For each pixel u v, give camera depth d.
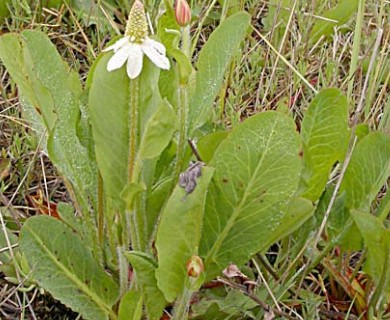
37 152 0.36
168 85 0.27
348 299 0.32
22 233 0.25
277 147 0.25
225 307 0.28
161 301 0.26
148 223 0.27
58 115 0.26
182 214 0.24
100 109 0.24
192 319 0.28
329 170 0.29
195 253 0.25
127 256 0.25
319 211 0.31
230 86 0.42
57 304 0.30
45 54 0.26
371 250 0.28
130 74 0.22
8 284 0.31
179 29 0.29
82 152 0.26
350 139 0.29
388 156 0.30
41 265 0.26
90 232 0.28
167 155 0.28
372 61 0.32
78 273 0.27
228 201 0.26
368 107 0.37
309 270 0.30
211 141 0.29
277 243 0.34
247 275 0.30
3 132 0.39
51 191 0.36
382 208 0.31
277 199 0.26
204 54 0.28
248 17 0.28
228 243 0.27
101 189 0.27
